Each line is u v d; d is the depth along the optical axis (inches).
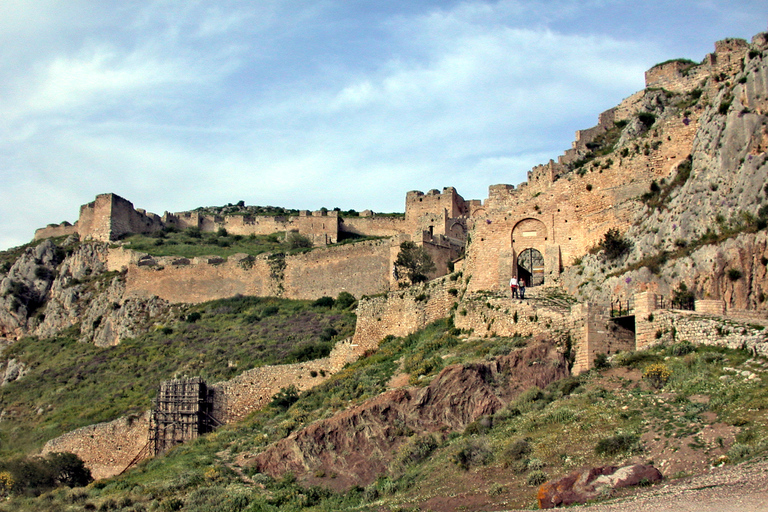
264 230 5748.0
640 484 1167.6
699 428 1285.7
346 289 4020.7
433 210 4579.2
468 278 2463.1
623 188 2304.4
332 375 2509.8
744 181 1936.5
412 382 1935.3
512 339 2028.8
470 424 1694.1
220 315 4023.1
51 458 2529.5
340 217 5398.6
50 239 5157.5
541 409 1620.3
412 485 1551.4
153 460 2353.6
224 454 2113.7
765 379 1374.3
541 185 3080.7
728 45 3110.2
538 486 1306.6
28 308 4608.8
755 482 1031.0
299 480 1795.0
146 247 4874.5
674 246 2025.1
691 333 1643.7
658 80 3211.1
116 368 3526.1
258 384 2618.1
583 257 2294.5
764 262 1790.1
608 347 1784.0
